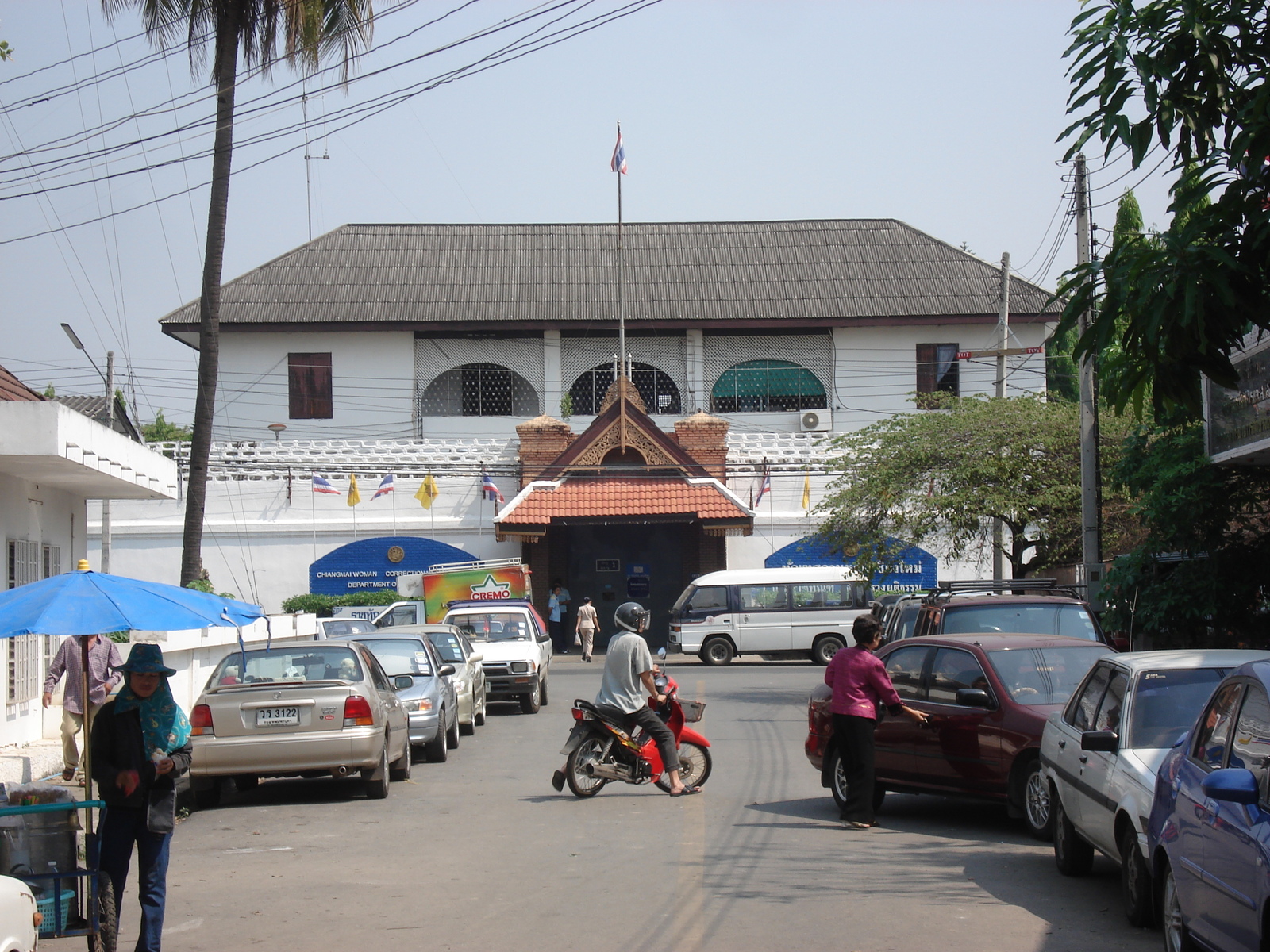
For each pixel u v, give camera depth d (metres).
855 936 7.24
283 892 8.73
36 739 16.66
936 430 23.78
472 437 43.75
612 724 12.64
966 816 11.59
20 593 7.65
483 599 33.22
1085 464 20.39
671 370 44.75
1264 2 8.32
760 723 19.39
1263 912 5.07
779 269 46.69
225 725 12.45
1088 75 8.55
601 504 36.94
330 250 47.03
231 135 23.05
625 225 49.38
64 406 14.39
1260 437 13.45
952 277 46.00
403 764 14.27
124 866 7.31
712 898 8.20
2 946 5.55
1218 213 7.79
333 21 23.56
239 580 37.47
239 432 43.62
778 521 37.97
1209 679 8.20
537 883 8.77
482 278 45.78
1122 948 6.96
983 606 14.98
